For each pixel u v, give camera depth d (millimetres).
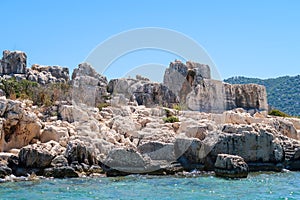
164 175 34562
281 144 41312
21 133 36656
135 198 25234
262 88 63969
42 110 46875
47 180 30391
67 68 88438
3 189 26906
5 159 32156
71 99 49969
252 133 39781
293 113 144625
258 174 36844
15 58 81000
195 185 30062
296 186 30391
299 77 168125
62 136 37656
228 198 25750
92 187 28344
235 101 61562
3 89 55469
